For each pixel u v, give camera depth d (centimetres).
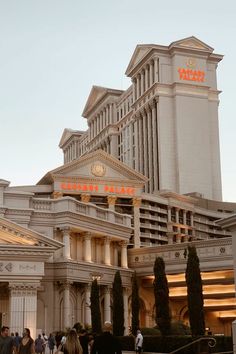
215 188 15025
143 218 9875
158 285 5341
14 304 5562
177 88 14962
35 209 6650
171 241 10375
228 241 6775
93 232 6894
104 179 8944
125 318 7150
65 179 8681
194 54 15250
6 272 5581
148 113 15488
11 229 5716
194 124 14900
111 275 7012
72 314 6538
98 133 18438
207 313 7338
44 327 6231
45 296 6319
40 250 5709
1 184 6612
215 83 15688
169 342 4606
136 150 15950
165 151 14650
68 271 6366
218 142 15338
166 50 15250
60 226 6562
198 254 6950
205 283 6962
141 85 15938
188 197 11156
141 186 9281
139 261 7456
